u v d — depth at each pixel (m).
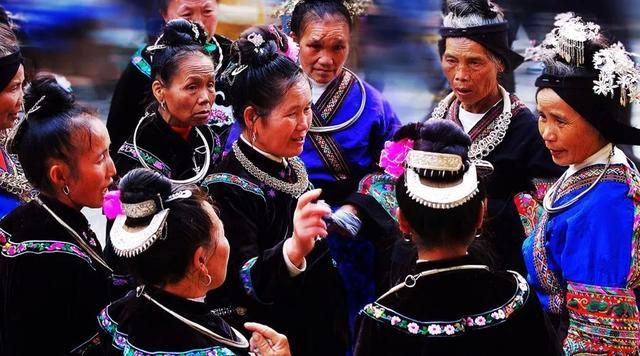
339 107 7.24
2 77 5.82
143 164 6.63
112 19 14.03
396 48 13.38
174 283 4.69
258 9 11.95
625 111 6.10
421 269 4.92
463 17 6.76
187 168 6.75
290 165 6.16
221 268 4.86
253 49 5.93
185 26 6.69
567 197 5.82
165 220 4.61
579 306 5.56
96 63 13.84
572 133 5.74
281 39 6.35
